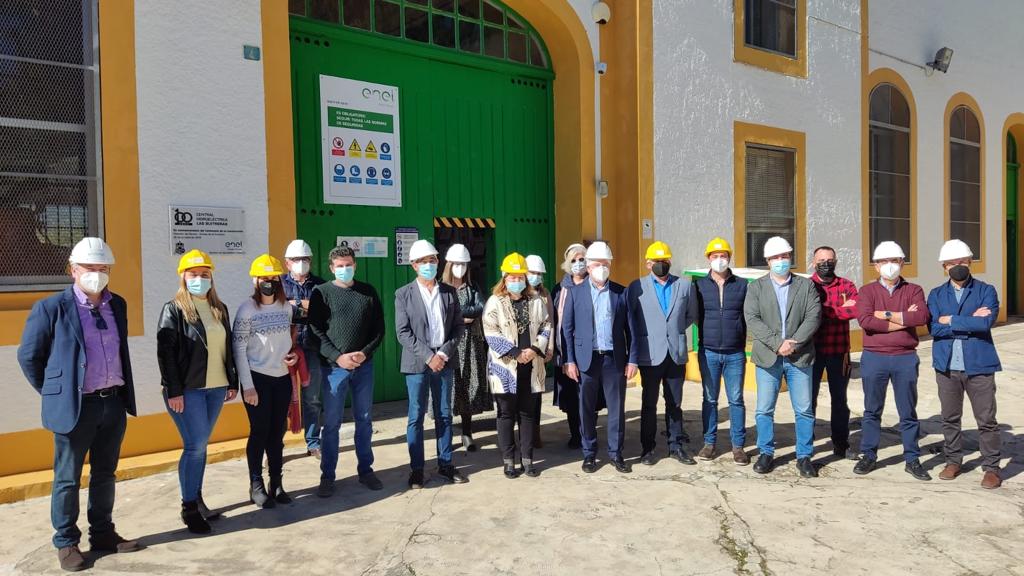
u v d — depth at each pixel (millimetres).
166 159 5555
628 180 8742
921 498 4645
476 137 8219
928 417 7031
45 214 5168
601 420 7020
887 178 12273
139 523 4312
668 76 8875
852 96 11164
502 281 5184
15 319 4941
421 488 4918
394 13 7508
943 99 13320
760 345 5254
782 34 10273
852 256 11203
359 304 4758
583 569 3639
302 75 6863
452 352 5000
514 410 5195
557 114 8828
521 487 4934
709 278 5559
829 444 6043
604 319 5344
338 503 4633
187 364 4043
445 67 7938
